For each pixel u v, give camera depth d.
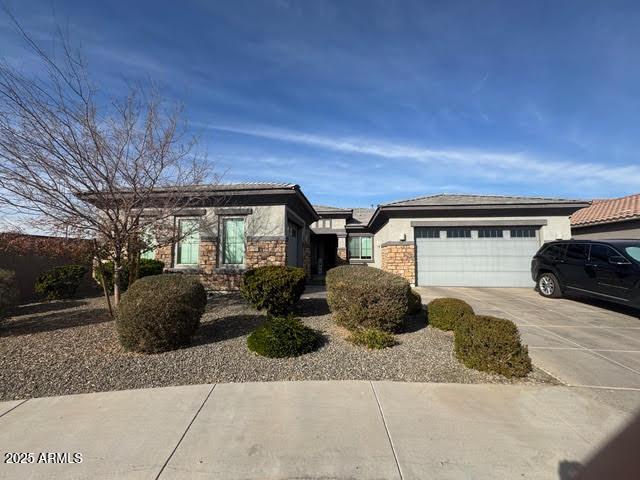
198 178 7.03
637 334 5.94
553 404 3.33
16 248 7.54
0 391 3.61
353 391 3.62
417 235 13.20
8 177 5.20
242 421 2.98
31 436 2.75
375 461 2.43
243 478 2.26
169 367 4.29
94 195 5.96
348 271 6.67
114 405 3.29
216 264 10.76
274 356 4.62
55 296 8.98
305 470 2.34
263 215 10.83
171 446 2.60
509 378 3.99
